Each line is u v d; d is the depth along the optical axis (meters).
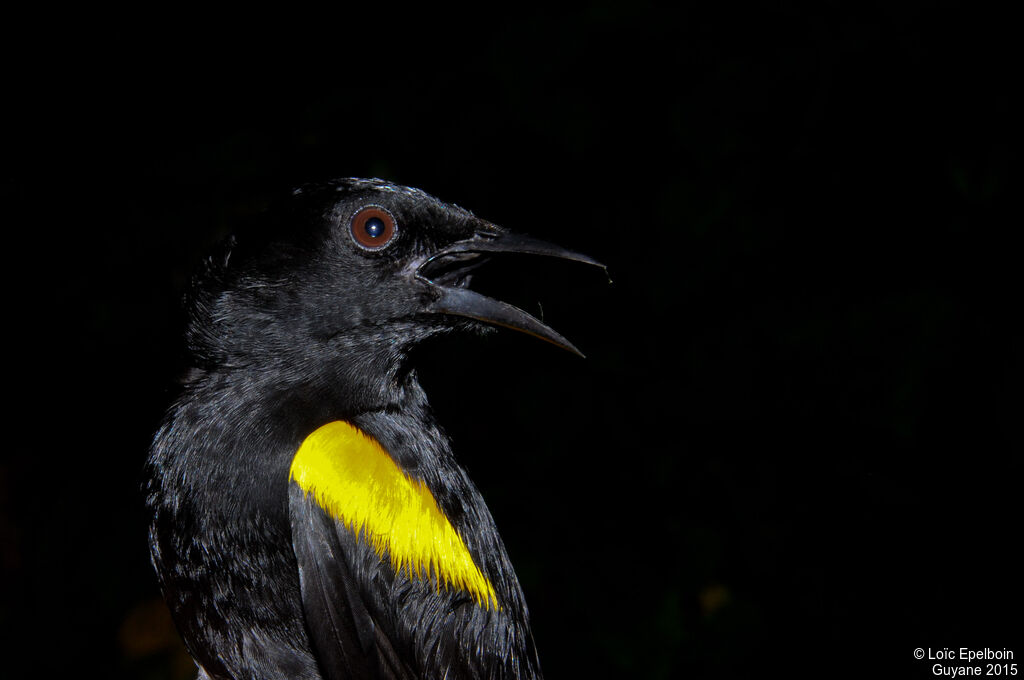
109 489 13.32
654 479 11.27
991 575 11.31
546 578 10.73
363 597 5.49
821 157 10.98
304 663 5.66
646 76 11.40
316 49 13.45
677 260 10.85
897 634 11.34
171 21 13.88
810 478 11.39
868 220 11.10
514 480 11.25
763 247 10.84
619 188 11.74
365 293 5.71
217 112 13.59
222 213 12.77
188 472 5.55
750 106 10.71
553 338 5.87
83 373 13.44
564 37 10.97
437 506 5.83
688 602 11.14
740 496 11.36
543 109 10.97
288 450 5.56
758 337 11.05
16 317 13.32
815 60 10.68
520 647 6.18
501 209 11.94
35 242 13.28
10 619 12.92
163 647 12.66
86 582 12.90
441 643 5.66
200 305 5.73
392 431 5.89
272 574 5.53
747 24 11.23
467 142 11.71
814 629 11.40
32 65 13.57
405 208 5.75
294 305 5.67
